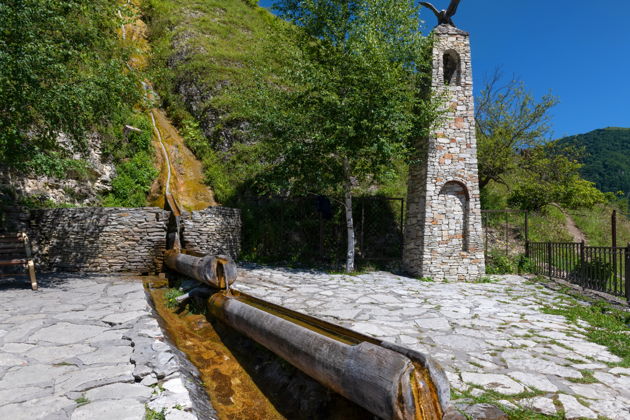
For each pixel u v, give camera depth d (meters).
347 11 11.01
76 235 9.30
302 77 10.27
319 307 6.45
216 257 5.98
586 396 3.28
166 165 13.52
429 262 10.48
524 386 3.47
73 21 8.23
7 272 8.53
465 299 7.55
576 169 16.69
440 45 10.96
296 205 13.34
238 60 18.33
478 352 4.40
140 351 3.71
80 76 8.02
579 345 4.72
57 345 3.94
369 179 14.15
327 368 2.81
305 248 12.52
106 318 4.95
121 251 9.48
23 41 6.68
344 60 10.41
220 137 15.22
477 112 17.61
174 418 2.53
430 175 10.64
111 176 12.12
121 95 9.09
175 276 8.90
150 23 21.73
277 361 3.96
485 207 15.55
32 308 5.50
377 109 9.58
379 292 8.01
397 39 10.57
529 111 15.97
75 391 2.90
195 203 12.46
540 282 9.87
